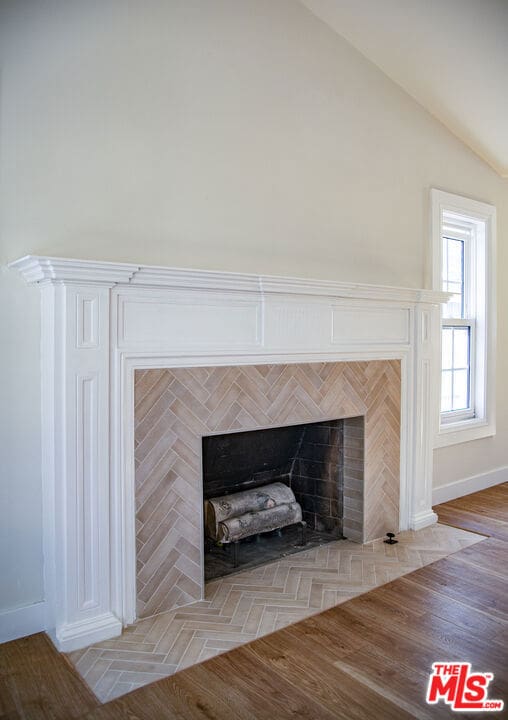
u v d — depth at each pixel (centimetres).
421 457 386
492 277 478
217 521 321
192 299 264
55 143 243
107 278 232
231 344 279
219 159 296
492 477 496
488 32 324
